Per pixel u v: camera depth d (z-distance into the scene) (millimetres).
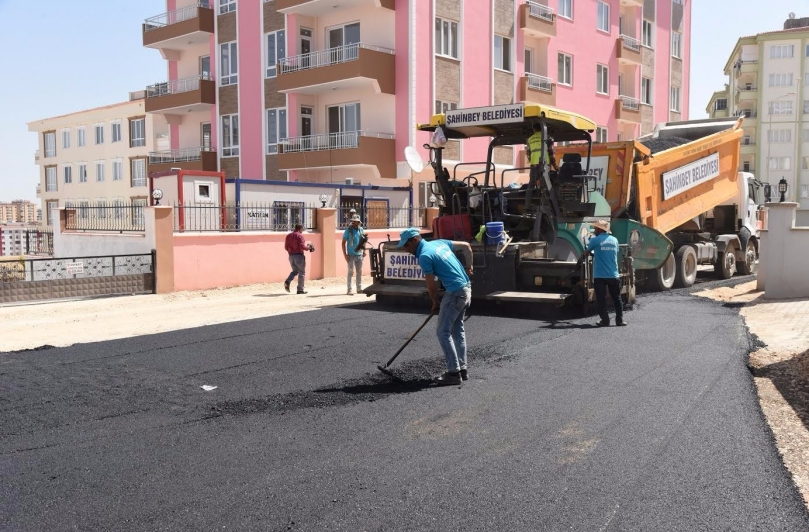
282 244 17578
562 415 5844
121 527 3930
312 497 4281
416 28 23484
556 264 10727
